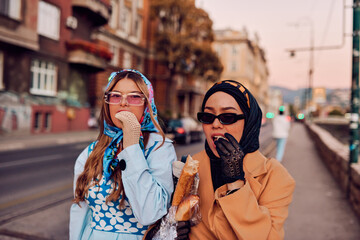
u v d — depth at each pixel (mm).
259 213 1162
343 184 5621
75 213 1439
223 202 1183
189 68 30078
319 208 4512
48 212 4168
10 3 14562
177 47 28125
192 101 46969
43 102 17219
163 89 33094
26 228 3545
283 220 1233
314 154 11727
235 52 64188
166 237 1262
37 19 15883
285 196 1260
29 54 16281
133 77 1348
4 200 4855
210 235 1306
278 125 8492
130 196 1216
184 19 28688
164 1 28000
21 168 7738
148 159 1327
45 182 6191
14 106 15438
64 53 18672
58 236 3320
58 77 18344
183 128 15430
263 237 1151
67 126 19062
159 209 1226
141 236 1348
